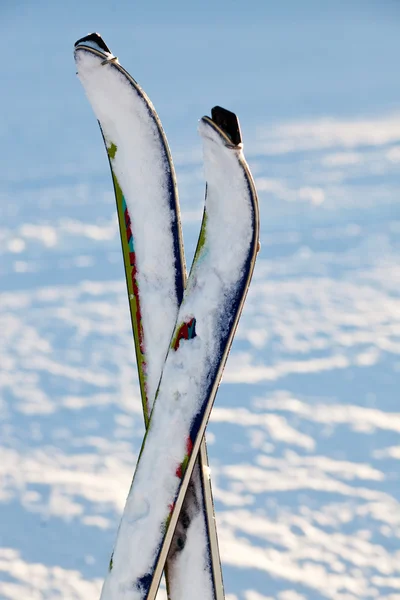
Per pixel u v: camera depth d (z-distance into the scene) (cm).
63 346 709
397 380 604
